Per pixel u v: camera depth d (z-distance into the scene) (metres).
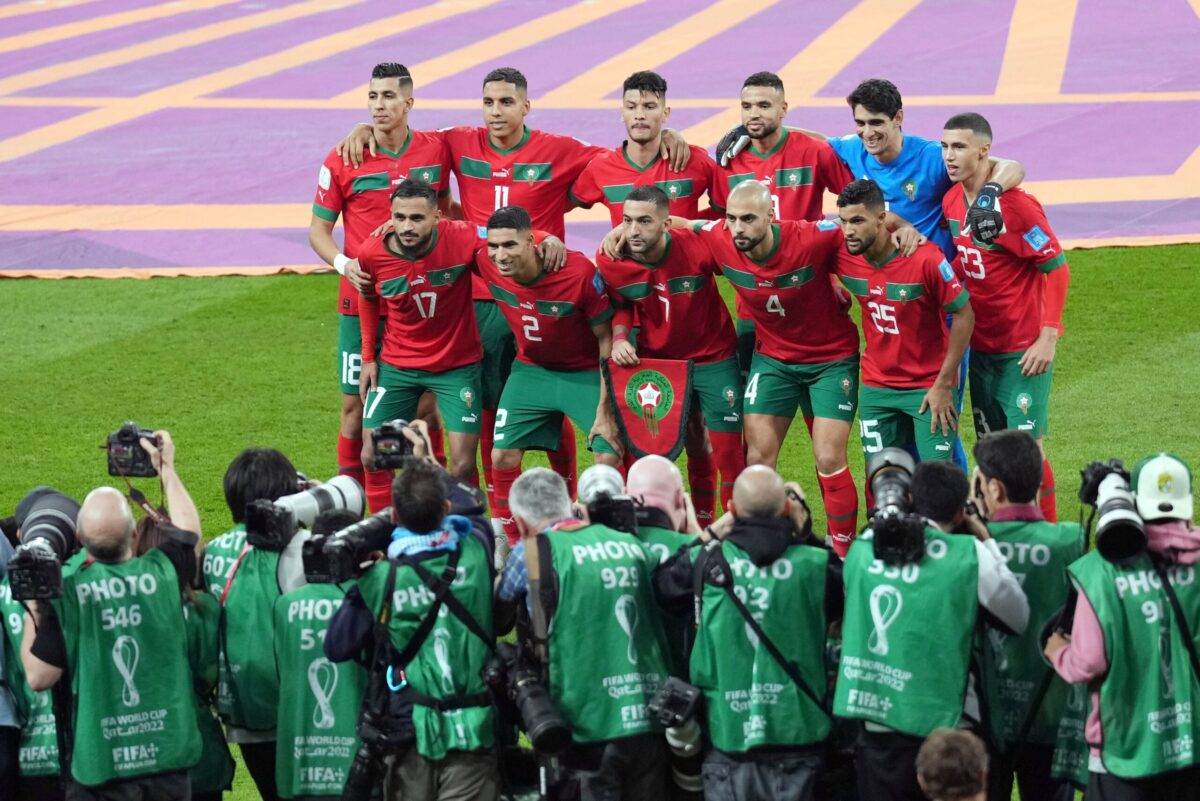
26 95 57.50
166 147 49.12
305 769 13.71
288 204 42.72
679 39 61.47
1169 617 12.62
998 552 13.23
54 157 48.38
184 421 27.66
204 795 14.34
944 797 10.93
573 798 13.43
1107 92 48.84
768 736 13.20
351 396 23.58
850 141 21.59
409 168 22.72
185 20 72.62
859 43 58.41
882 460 15.48
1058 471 23.86
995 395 20.86
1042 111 46.97
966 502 13.58
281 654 13.72
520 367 21.25
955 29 59.69
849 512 20.58
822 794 13.83
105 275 37.19
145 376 30.17
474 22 67.81
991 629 13.80
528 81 55.38
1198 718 12.66
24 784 13.93
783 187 21.42
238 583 14.19
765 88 20.89
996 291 20.27
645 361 20.39
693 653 13.35
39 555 12.66
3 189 45.12
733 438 21.19
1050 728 13.80
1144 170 41.09
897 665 12.91
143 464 14.60
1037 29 58.53
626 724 13.24
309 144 48.88
